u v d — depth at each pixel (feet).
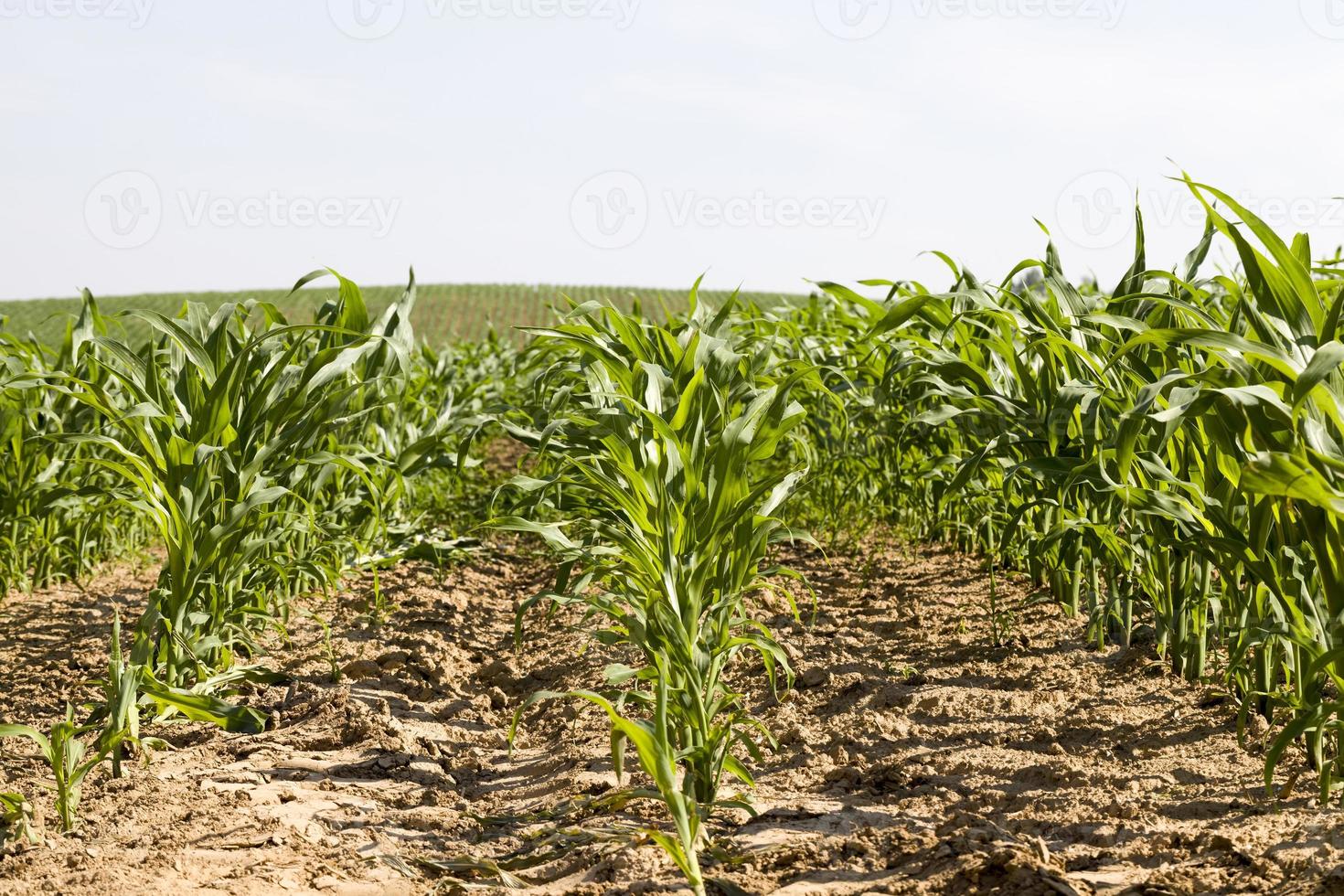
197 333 11.77
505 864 6.98
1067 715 9.46
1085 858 6.31
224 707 9.96
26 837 7.18
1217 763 7.88
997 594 14.62
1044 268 10.62
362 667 12.17
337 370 11.08
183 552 10.11
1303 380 5.09
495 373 36.60
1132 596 10.88
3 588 14.94
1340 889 5.32
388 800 8.38
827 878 6.35
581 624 14.15
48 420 15.31
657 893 6.18
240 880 6.55
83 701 11.00
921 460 16.05
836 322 19.57
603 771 8.69
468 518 21.94
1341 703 6.15
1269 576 6.84
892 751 8.89
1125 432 6.30
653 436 8.95
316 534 14.15
